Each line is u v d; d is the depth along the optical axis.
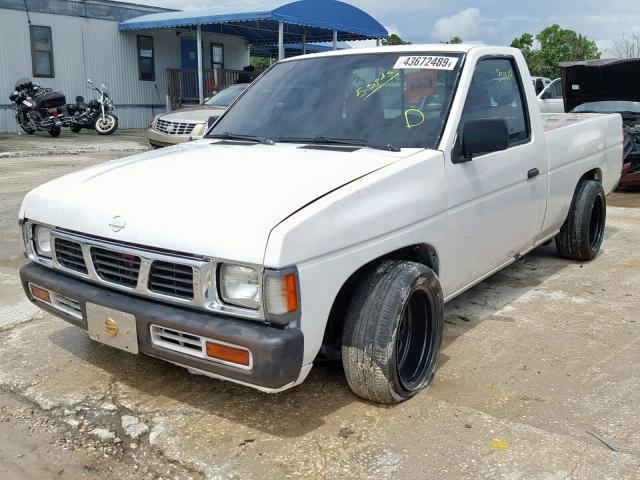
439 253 3.62
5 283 5.43
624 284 5.46
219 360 2.83
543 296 5.16
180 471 2.86
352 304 3.22
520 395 3.53
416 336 3.54
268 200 2.91
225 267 2.77
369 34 22.89
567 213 5.62
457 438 3.10
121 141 18.48
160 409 3.37
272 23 22.38
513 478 2.79
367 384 3.23
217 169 3.39
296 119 4.16
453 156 3.67
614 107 10.70
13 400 3.46
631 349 4.14
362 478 2.80
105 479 2.81
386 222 3.17
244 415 3.30
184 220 2.89
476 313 4.78
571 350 4.12
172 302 2.91
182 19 21.23
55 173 11.88
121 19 23.00
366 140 3.80
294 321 2.75
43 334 4.33
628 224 7.87
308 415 3.30
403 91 3.99
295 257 2.71
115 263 3.10
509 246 4.49
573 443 3.06
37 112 19.19
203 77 23.55
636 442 3.08
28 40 20.67
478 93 4.05
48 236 3.46
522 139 4.55
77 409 3.37
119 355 4.00
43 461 2.93
